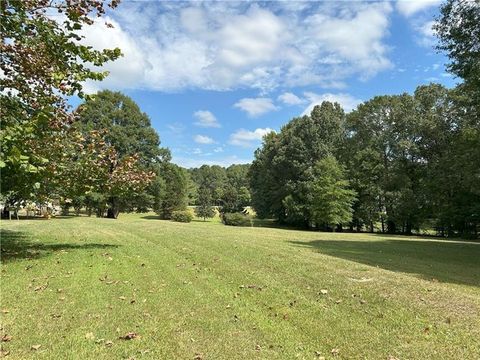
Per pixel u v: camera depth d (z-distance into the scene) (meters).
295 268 8.62
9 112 8.30
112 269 8.10
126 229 17.34
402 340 4.61
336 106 45.19
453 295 6.52
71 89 8.87
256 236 17.16
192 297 6.19
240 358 4.05
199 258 9.74
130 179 10.75
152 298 6.05
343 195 36.16
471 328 4.98
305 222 43.97
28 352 4.03
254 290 6.73
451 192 32.12
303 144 42.28
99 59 8.75
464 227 32.69
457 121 33.59
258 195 50.59
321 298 6.31
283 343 4.49
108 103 38.44
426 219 35.72
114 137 37.38
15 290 6.30
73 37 8.32
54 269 7.91
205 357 4.05
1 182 8.48
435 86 36.56
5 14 7.62
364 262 10.58
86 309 5.43
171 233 15.71
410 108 37.84
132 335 4.51
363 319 5.33
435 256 13.66
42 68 8.52
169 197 45.41
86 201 35.22
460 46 14.57
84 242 12.27
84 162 9.99
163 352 4.12
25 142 7.91
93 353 4.04
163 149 41.94
